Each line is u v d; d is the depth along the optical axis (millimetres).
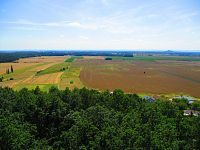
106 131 44219
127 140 41031
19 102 61094
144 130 43094
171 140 41688
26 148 41312
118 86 135625
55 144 49375
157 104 65562
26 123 52750
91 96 68312
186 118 52125
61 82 141000
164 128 44406
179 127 47219
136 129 44500
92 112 53531
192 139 43469
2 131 40312
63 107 60156
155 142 39125
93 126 47750
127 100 67500
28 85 129250
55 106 59375
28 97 64000
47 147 46094
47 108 58500
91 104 66188
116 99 67500
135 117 50906
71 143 45656
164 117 52219
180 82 153000
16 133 42219
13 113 55688
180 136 45125
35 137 52719
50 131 55344
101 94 72562
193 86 141000
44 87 123375
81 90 72875
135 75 180250
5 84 132625
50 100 60188
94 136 45875
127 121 49375
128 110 62375
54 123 57344
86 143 45719
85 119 51125
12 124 45625
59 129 55750
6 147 39594
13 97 66688
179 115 55656
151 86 138375
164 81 156000
